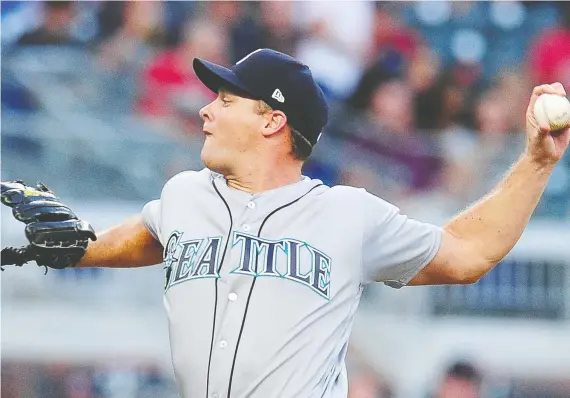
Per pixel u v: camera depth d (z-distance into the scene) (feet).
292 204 37.91
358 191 38.73
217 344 36.29
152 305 108.06
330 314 36.91
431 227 39.32
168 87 115.55
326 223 37.73
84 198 108.27
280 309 36.32
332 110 118.32
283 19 129.08
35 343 106.22
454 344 106.32
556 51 130.62
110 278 107.45
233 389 36.01
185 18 126.93
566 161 109.81
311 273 36.81
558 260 107.76
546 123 38.42
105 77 113.91
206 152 38.58
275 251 37.01
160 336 107.55
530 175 39.29
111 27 123.85
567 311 107.45
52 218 39.11
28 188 40.09
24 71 111.04
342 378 37.81
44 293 106.73
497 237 39.29
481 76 129.70
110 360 107.76
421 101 122.83
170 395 108.47
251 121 38.29
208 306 36.65
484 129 122.62
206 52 123.24
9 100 108.99
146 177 109.50
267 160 38.50
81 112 110.01
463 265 39.11
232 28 127.44
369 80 122.72
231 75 38.24
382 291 110.01
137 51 118.01
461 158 110.93
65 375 107.86
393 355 107.24
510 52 132.46
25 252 39.40
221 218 37.81
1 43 115.44
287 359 36.11
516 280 107.86
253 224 37.55
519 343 106.83
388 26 131.64
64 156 108.37
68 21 122.01
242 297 36.50
